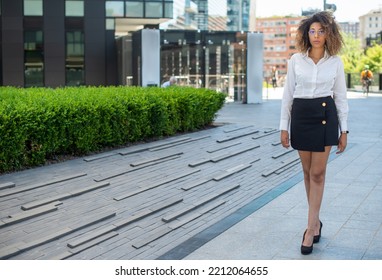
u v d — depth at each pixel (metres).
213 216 6.65
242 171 9.10
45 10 25.41
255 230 5.96
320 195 5.18
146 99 11.23
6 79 25.14
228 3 28.34
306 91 5.05
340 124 5.12
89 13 25.91
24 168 8.43
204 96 13.37
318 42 4.98
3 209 6.39
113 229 5.96
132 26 29.44
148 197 7.23
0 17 25.00
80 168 8.52
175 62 24.94
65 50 25.75
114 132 10.21
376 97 34.31
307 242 5.09
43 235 5.66
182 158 9.73
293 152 11.08
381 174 9.01
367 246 5.30
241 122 16.78
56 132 8.89
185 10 27.28
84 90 12.25
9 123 8.03
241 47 26.34
